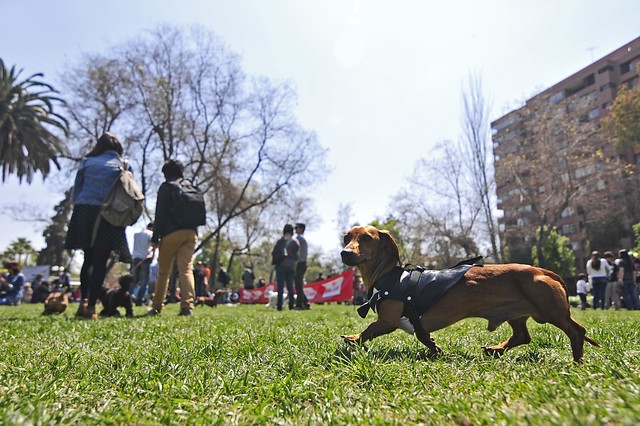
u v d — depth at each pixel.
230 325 5.28
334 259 52.41
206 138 27.09
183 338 3.94
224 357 3.02
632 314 7.66
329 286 17.16
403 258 33.53
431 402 1.88
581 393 1.82
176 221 6.98
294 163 29.81
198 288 15.99
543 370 2.41
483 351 3.36
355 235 3.73
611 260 14.20
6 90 29.11
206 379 2.30
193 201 7.09
